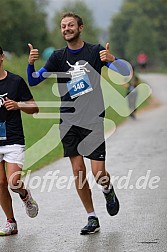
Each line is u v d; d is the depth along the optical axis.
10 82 16.53
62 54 16.67
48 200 20.98
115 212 17.58
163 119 52.88
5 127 16.47
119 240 16.20
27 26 116.69
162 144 35.22
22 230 17.33
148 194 21.75
